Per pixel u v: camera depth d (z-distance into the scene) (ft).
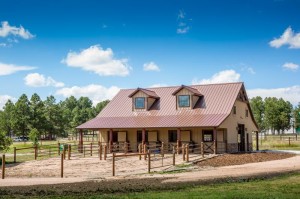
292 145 172.65
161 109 142.82
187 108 138.00
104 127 139.03
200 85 147.64
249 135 152.66
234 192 49.47
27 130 299.79
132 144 141.90
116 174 78.79
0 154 150.10
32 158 125.49
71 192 53.78
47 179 71.56
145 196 47.83
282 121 284.20
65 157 118.73
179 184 59.67
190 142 132.87
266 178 64.49
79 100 563.07
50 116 349.41
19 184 63.41
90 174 80.33
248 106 153.38
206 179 64.85
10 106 352.08
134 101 146.72
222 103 135.33
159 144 134.10
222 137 131.34
